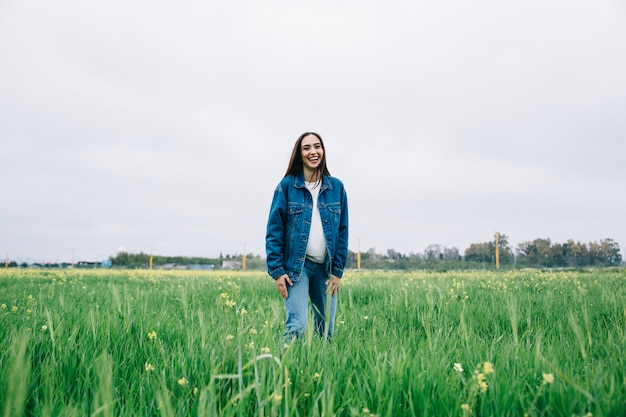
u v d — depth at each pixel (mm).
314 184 3641
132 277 15602
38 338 2988
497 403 1830
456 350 2787
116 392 2092
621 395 1857
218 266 74125
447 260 58906
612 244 56156
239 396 1781
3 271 25344
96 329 3277
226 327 3252
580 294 5965
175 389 2137
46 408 1690
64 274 20594
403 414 1912
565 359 2613
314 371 2305
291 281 3422
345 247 3693
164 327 3611
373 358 2561
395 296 6219
